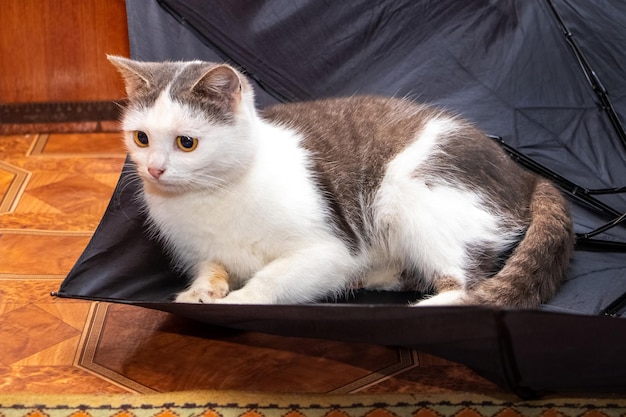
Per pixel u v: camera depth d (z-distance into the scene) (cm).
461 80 198
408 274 175
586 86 192
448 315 127
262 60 200
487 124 194
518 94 195
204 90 153
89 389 158
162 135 152
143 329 179
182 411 149
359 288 176
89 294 155
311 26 201
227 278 172
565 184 185
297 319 141
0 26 267
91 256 160
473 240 164
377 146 172
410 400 153
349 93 202
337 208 168
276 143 168
